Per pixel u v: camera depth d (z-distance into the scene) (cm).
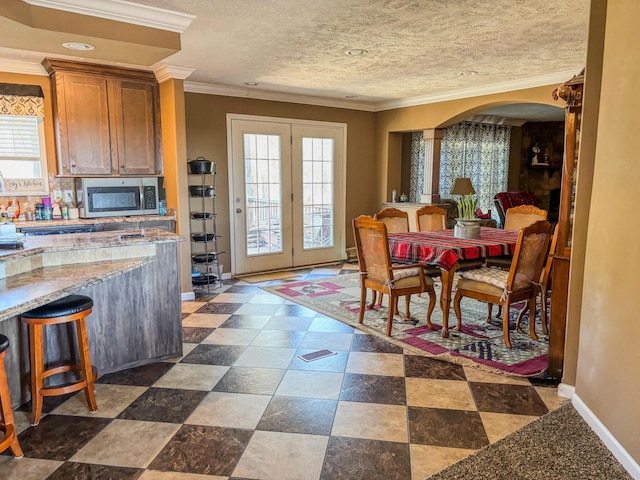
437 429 246
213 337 389
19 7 271
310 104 666
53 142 478
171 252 338
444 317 383
